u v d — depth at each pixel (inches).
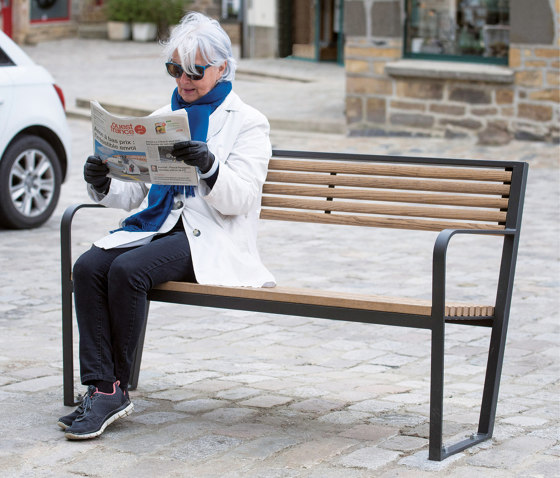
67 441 155.6
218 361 213.6
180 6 1263.5
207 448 152.9
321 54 992.9
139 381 193.8
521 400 186.7
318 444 155.2
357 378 202.2
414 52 599.5
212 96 171.5
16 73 351.3
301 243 350.0
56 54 1138.7
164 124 153.9
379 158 176.7
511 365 214.4
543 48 544.1
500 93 563.5
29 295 271.6
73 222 379.9
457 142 578.9
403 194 175.6
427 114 590.2
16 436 157.9
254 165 170.4
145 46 1244.5
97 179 169.5
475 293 279.4
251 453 150.6
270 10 960.9
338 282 291.1
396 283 290.5
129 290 158.1
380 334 242.1
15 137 352.8
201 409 174.7
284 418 169.6
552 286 287.3
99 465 145.3
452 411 177.3
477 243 351.6
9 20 1203.2
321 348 228.4
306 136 611.5
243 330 243.3
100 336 159.9
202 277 163.8
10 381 190.7
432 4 588.4
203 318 254.2
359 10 599.2
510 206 164.9
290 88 817.5
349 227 379.6
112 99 747.4
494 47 571.5
